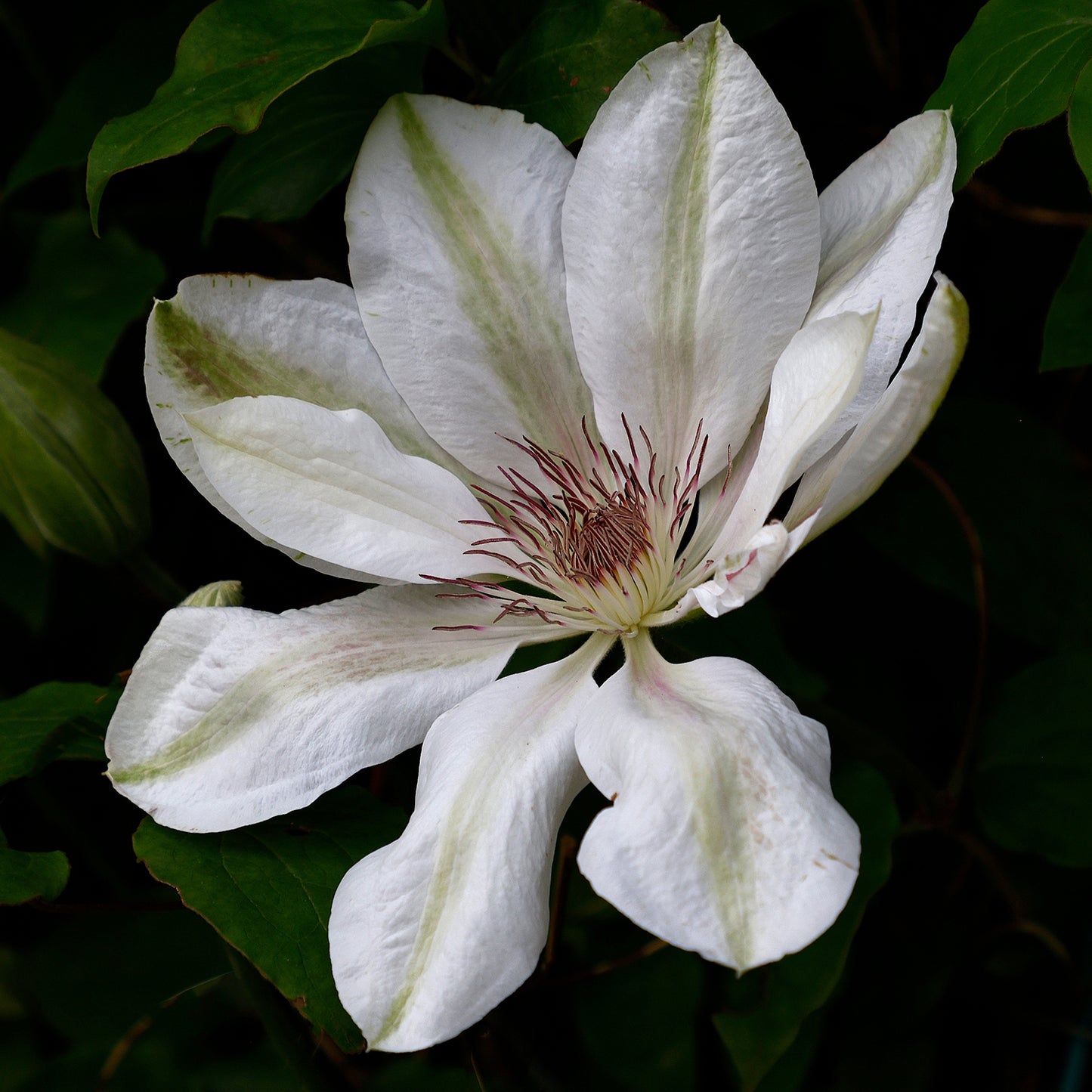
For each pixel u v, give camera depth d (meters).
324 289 0.41
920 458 0.45
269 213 0.43
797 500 0.38
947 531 0.44
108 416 0.44
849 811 0.42
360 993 0.36
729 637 0.43
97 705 0.42
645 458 0.41
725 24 0.42
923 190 0.38
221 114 0.39
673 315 0.39
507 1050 0.44
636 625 0.41
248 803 0.38
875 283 0.38
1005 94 0.38
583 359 0.40
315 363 0.41
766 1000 0.42
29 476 0.44
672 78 0.38
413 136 0.40
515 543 0.41
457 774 0.37
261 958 0.37
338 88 0.42
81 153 0.45
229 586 0.41
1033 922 0.45
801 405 0.36
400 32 0.40
